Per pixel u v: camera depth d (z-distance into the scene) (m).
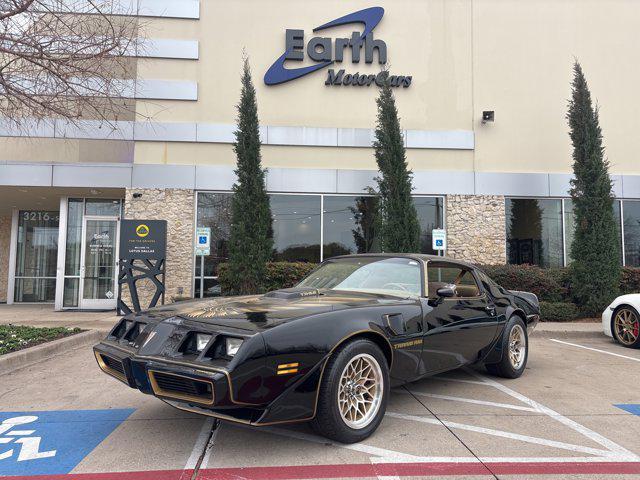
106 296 12.66
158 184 11.65
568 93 13.05
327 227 12.08
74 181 11.42
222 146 11.93
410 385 5.02
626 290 11.52
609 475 2.83
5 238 15.47
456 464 2.96
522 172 12.66
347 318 3.31
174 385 2.92
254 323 3.01
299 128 12.15
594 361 6.43
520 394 4.64
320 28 12.52
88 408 4.14
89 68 6.31
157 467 2.90
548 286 10.87
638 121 13.29
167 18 12.12
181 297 10.98
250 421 2.79
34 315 11.07
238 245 10.62
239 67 12.23
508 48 13.02
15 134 11.38
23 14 5.99
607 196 11.11
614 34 13.43
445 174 12.39
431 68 12.76
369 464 2.95
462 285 4.84
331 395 3.07
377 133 11.37
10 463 2.97
